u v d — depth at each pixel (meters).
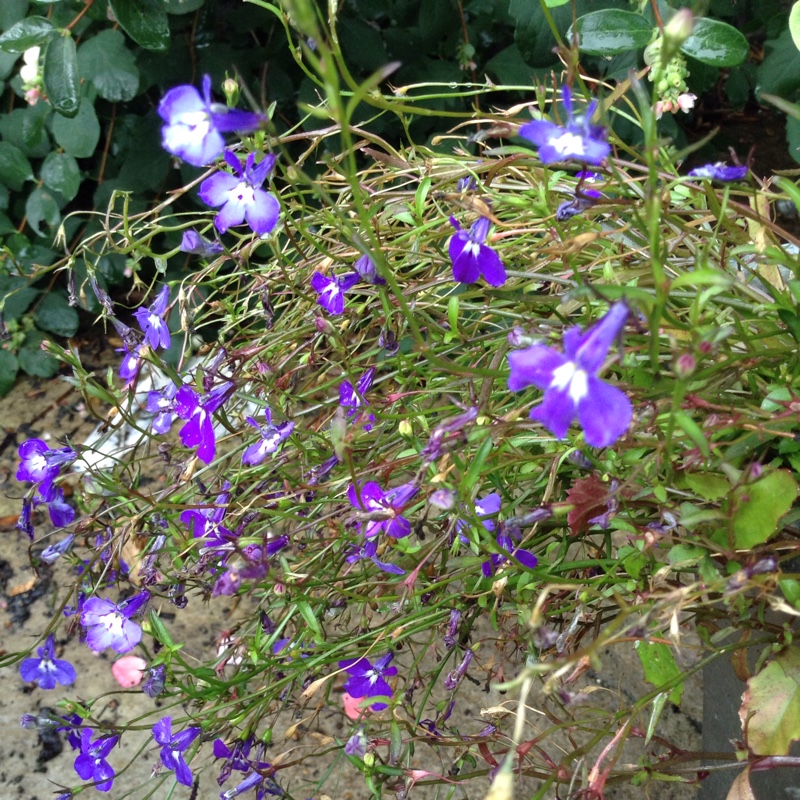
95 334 0.54
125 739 0.35
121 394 0.29
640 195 0.24
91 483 0.27
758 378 0.23
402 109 0.24
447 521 0.25
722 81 0.66
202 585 0.27
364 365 0.28
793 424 0.22
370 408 0.25
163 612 0.39
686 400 0.21
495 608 0.24
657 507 0.24
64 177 0.49
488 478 0.25
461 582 0.28
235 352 0.27
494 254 0.23
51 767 0.35
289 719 0.35
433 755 0.34
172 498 0.27
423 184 0.24
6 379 0.50
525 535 0.26
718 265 0.24
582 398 0.17
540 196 0.24
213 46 0.48
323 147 0.45
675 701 0.22
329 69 0.18
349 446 0.22
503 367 0.26
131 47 0.49
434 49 0.51
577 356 0.17
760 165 0.62
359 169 0.46
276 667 0.26
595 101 0.21
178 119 0.20
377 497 0.24
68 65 0.40
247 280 0.38
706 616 0.24
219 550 0.24
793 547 0.22
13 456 0.47
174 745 0.25
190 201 0.52
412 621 0.24
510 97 0.52
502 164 0.23
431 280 0.27
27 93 0.43
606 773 0.21
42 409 0.50
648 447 0.22
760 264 0.24
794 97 0.43
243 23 0.48
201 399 0.25
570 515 0.22
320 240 0.28
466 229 0.24
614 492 0.21
